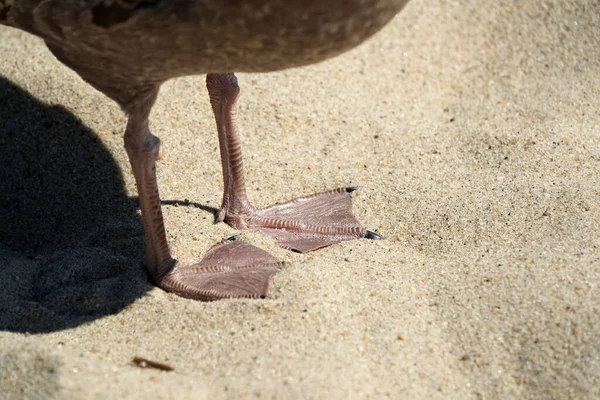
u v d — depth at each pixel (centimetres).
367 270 55
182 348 50
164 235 55
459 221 59
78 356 49
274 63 50
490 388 49
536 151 64
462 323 52
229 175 60
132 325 52
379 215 61
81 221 61
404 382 49
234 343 50
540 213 59
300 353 49
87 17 49
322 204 61
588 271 53
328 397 47
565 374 49
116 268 57
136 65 51
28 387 47
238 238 59
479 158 65
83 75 53
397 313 52
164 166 63
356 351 50
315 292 53
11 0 51
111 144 65
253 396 47
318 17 47
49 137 65
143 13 48
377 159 65
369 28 49
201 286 55
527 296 52
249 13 47
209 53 49
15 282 55
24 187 63
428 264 56
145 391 47
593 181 61
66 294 54
